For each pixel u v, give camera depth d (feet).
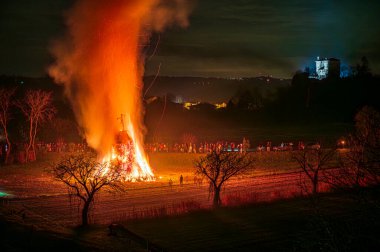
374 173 79.56
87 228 160.56
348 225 74.59
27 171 290.15
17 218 164.66
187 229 160.66
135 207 196.85
